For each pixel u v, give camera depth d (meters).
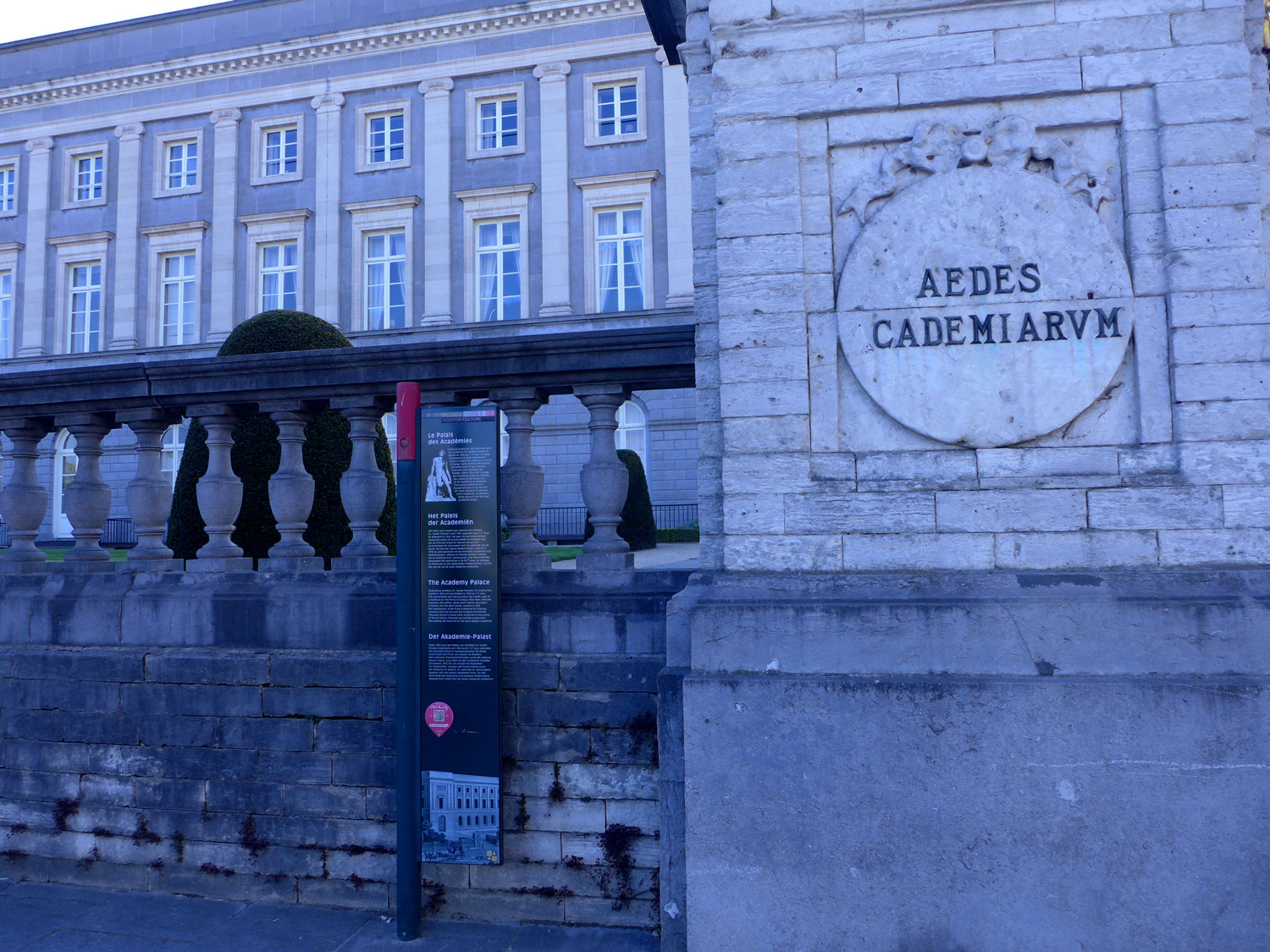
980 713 3.26
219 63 27.88
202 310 27.94
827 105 3.66
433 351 4.22
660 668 3.95
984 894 3.23
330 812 4.21
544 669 4.06
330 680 4.24
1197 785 3.13
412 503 3.92
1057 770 3.21
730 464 3.64
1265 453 3.30
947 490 3.50
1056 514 3.42
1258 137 3.54
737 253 3.68
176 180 28.83
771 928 3.37
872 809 3.31
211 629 4.49
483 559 3.88
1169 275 3.42
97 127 28.91
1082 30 3.53
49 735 4.60
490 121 26.67
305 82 27.39
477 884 4.05
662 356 4.07
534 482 4.30
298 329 6.61
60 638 4.71
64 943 3.82
